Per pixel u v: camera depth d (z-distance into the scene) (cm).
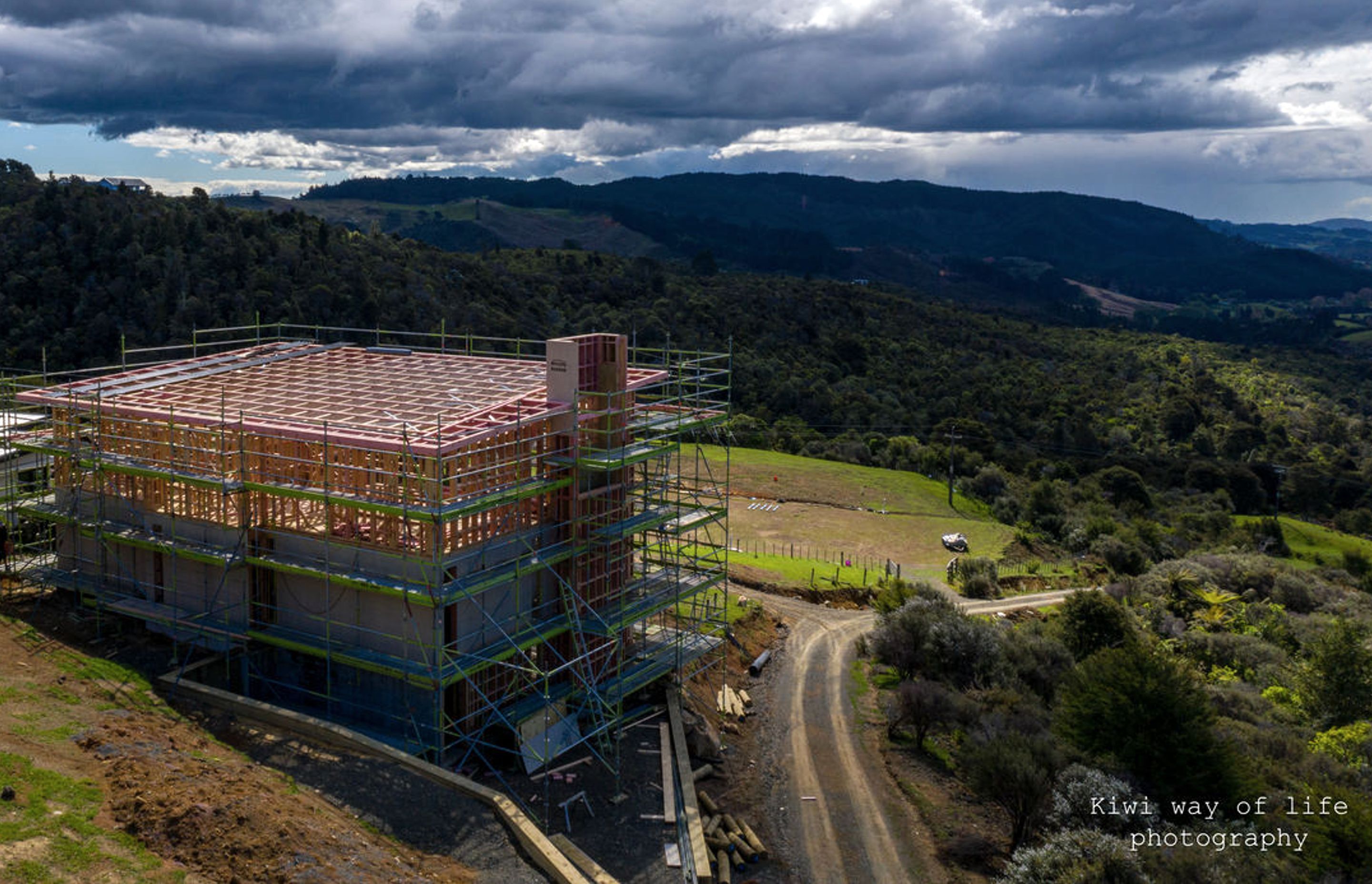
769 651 5291
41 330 9375
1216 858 3000
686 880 3041
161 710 3375
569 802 3288
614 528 3972
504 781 3478
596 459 3831
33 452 4703
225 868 2466
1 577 4278
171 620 3703
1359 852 3152
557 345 3838
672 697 4191
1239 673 5944
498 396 4084
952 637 4844
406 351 5234
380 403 4044
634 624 4422
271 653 3822
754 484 9225
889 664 4947
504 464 3597
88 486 4138
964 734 4059
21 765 2681
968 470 10938
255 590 3800
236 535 3819
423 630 3478
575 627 3819
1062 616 5684
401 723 3575
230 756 3131
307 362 4938
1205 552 9200
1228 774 3591
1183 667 4503
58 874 2286
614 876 3017
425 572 3388
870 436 11644
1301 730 4825
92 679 3459
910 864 3347
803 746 4175
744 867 3266
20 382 7275
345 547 3597
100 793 2656
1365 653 5334
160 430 3994
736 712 4425
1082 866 2941
